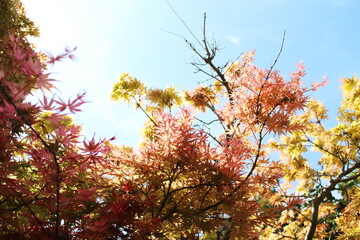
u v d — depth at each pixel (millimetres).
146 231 3695
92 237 3234
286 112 4285
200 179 4129
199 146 3930
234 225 4020
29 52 2391
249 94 4480
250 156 4223
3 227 3383
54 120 2518
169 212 4176
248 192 4133
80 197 3262
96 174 3902
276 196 7965
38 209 3781
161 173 4141
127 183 3922
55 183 3062
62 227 3500
